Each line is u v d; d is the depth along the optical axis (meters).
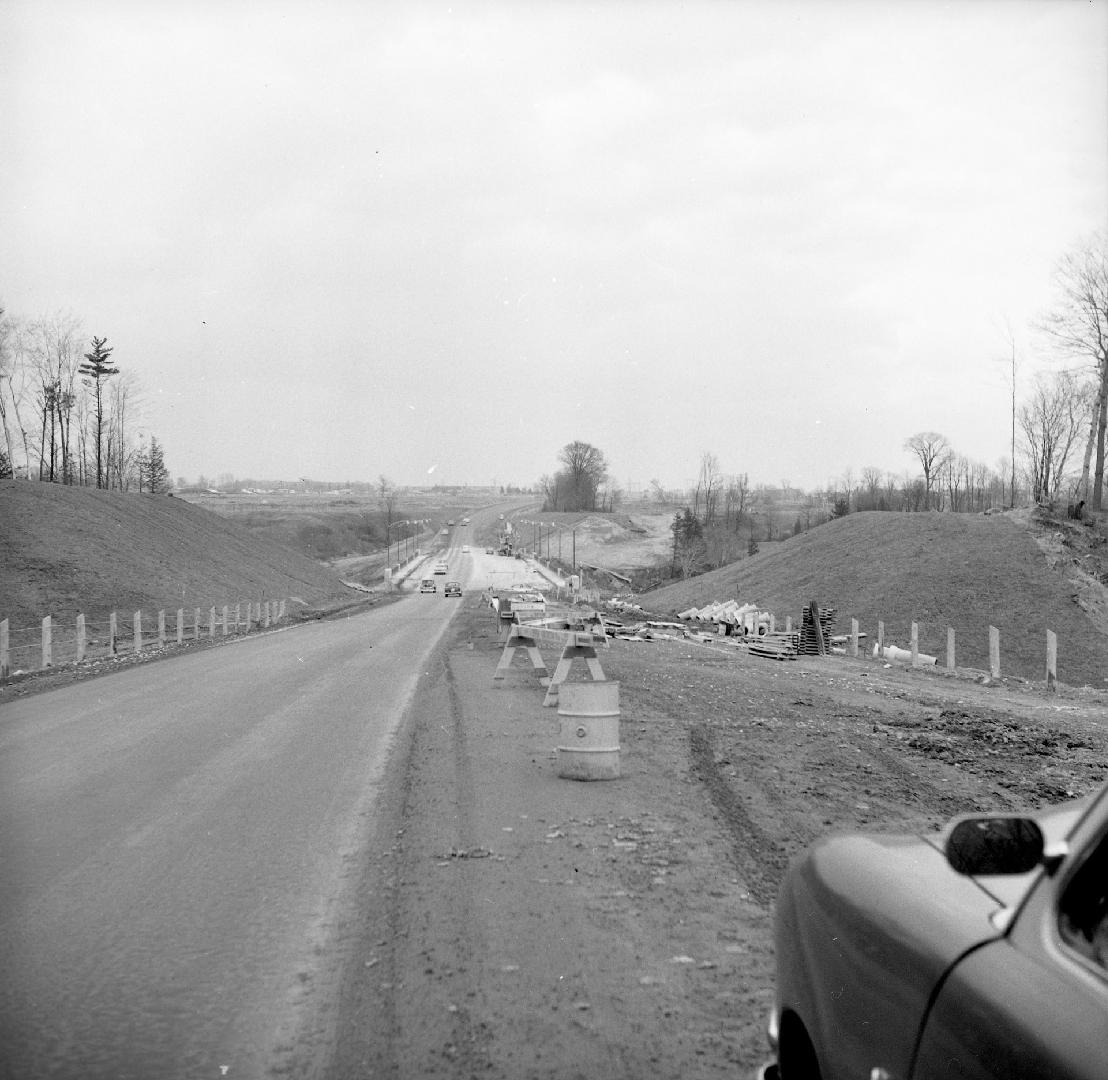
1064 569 45.03
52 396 72.12
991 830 2.52
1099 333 52.62
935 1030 2.42
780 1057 3.55
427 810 9.47
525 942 6.03
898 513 60.44
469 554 170.88
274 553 95.31
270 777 11.32
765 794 9.88
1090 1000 2.04
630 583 102.69
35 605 42.38
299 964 5.84
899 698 20.22
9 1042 4.91
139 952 6.07
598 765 10.56
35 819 9.45
